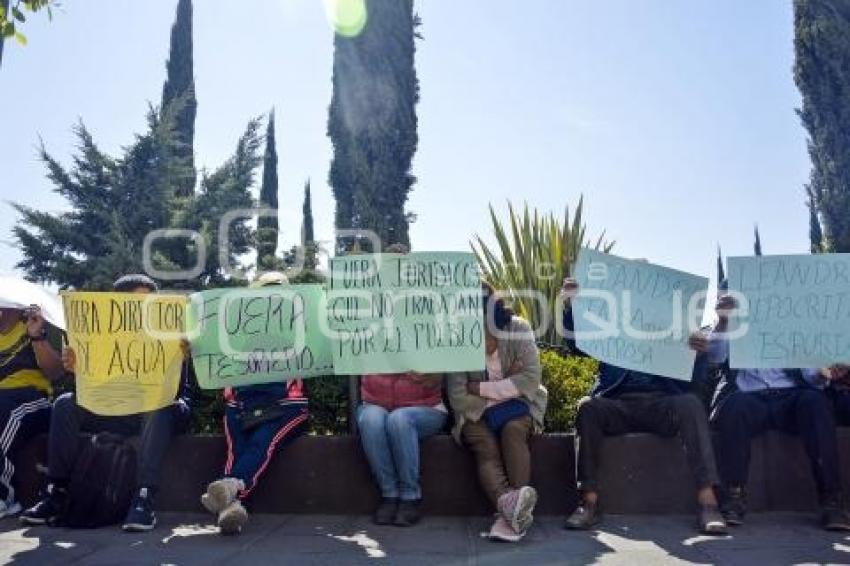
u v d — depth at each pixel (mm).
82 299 4559
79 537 4129
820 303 4793
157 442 4438
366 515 4715
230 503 4133
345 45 11695
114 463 4355
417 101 11891
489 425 4484
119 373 4504
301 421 4617
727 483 4453
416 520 4465
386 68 11547
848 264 4809
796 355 4742
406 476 4449
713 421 4711
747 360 4750
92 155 16016
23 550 3838
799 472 4719
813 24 14547
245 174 16281
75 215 15820
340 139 11812
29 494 4852
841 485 4363
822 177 14602
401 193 11438
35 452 4891
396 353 4629
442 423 4672
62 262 15141
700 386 4863
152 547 3916
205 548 3904
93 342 4527
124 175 15938
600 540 4066
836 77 14375
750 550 3840
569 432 5270
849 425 4883
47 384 5016
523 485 4316
